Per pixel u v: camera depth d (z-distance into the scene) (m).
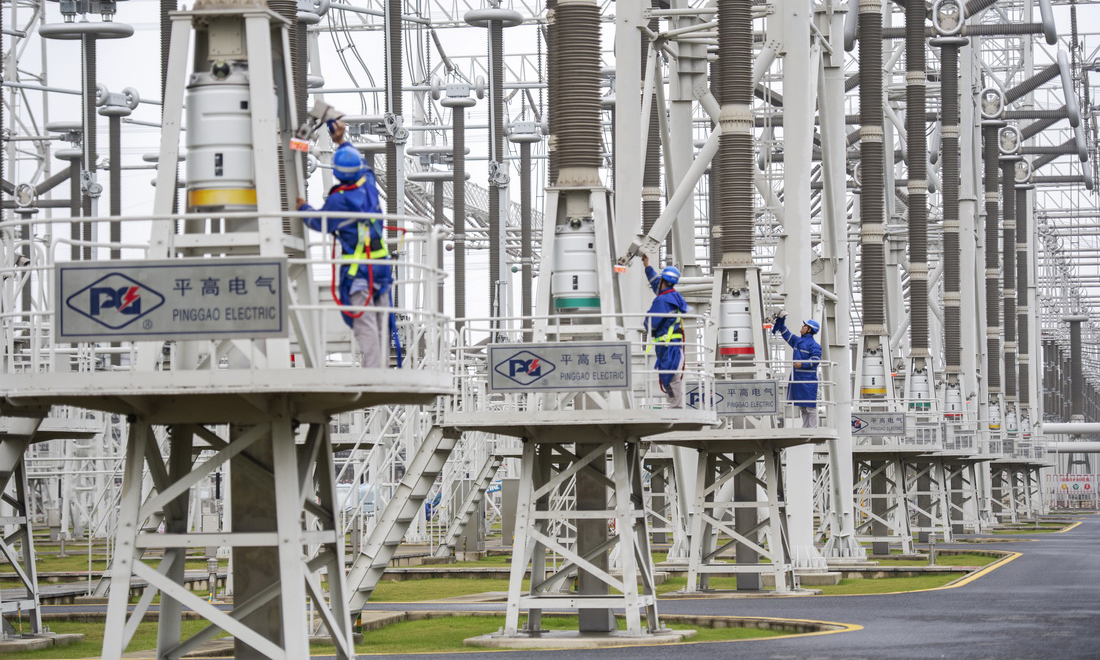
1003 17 187.00
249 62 32.75
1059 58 166.00
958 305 142.75
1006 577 81.69
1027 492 194.88
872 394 100.88
